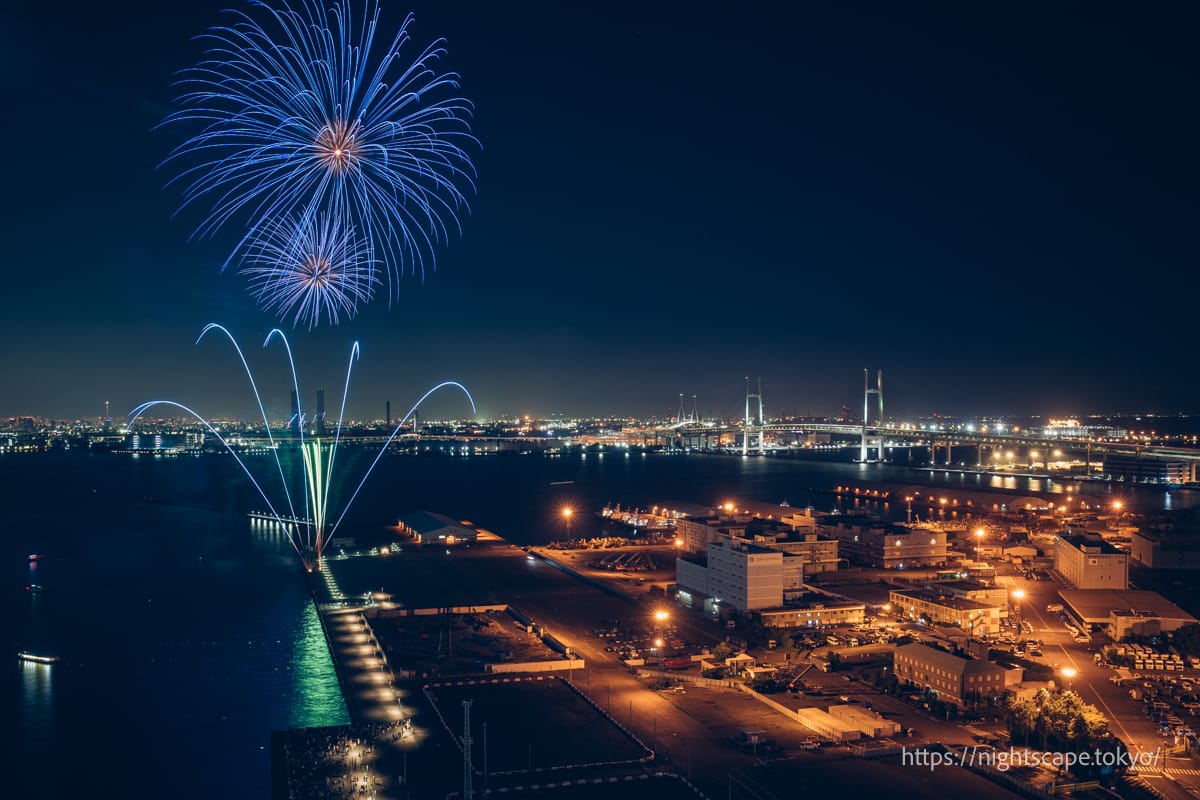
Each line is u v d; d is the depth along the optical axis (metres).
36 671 174.88
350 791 115.88
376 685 156.50
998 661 158.62
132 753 136.75
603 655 173.50
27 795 124.12
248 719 149.38
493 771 121.00
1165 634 184.62
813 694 149.75
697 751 127.38
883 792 114.69
